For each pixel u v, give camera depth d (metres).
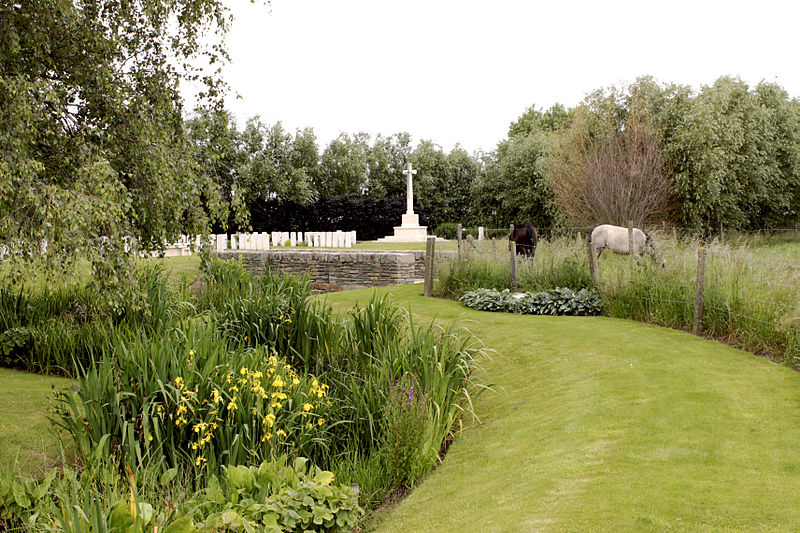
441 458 5.55
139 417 4.93
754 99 27.66
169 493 4.33
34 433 5.72
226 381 5.18
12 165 6.04
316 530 4.00
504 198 39.34
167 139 8.31
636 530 3.18
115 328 8.33
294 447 5.22
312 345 7.90
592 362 7.27
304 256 20.48
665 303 9.27
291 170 44.56
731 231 22.11
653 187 22.19
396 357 6.36
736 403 5.29
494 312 11.38
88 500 3.67
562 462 4.43
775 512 3.26
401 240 35.03
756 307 7.41
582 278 12.08
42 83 6.43
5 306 8.83
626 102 24.55
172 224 8.56
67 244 6.20
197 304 11.58
